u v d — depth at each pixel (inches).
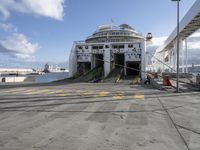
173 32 1672.0
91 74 1565.0
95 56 1674.5
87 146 221.6
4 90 845.2
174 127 297.7
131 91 795.4
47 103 512.4
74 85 1133.7
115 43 1567.4
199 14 1048.8
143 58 1530.5
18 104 498.6
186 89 831.1
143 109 435.5
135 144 228.2
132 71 1732.3
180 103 514.0
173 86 926.4
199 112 406.3
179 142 235.3
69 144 227.6
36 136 255.0
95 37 1946.4
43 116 368.2
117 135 259.9
